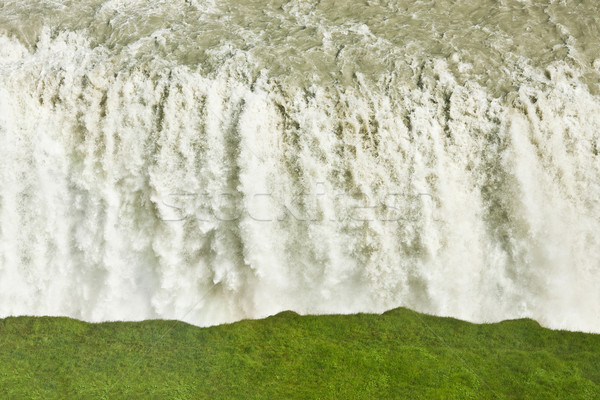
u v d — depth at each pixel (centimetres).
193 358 2500
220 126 2927
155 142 2939
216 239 2864
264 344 2569
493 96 2966
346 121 2903
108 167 2953
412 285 2812
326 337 2608
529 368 2397
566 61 3142
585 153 2847
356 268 2828
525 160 2828
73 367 2459
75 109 3023
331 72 3111
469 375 2369
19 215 2984
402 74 3095
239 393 2314
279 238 2841
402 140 2880
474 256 2800
